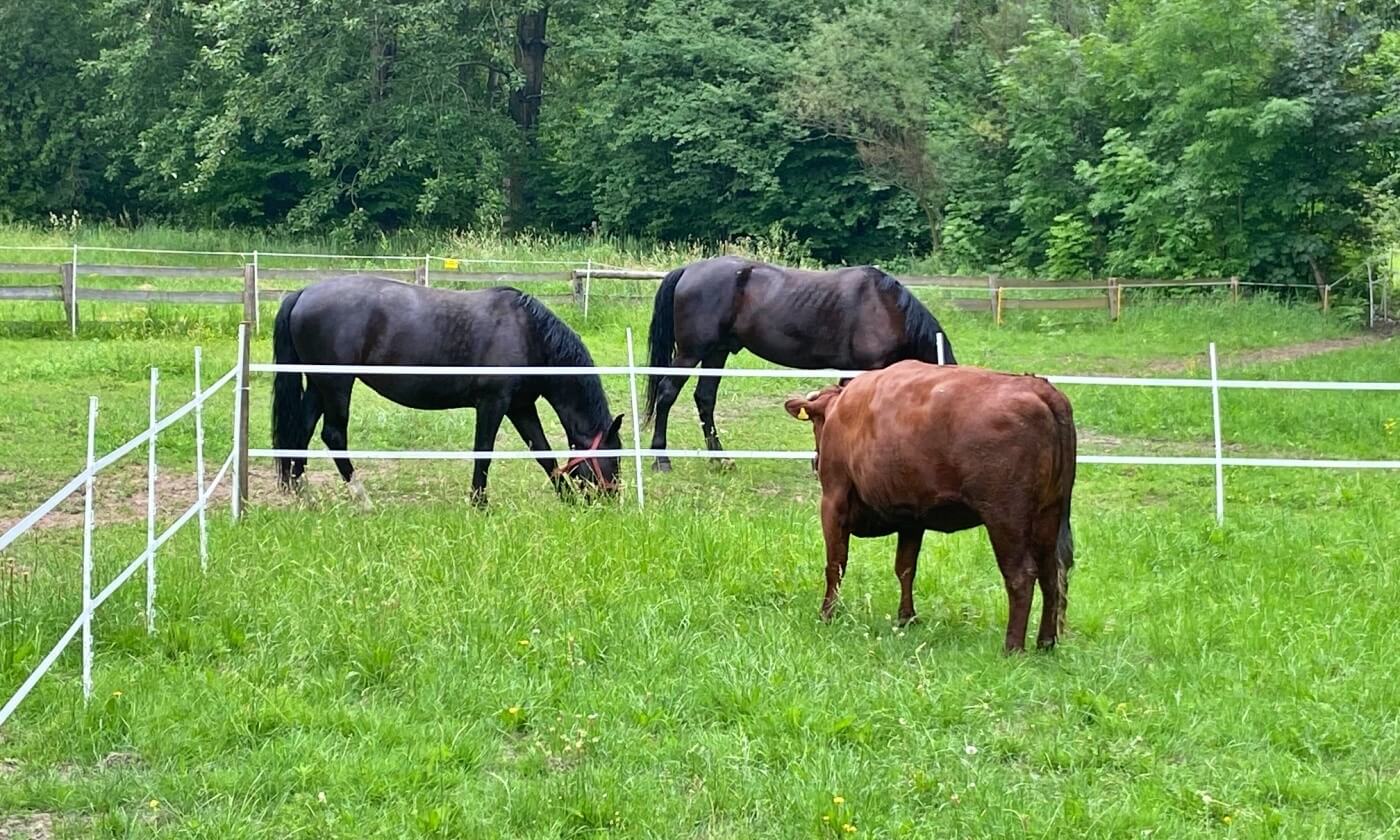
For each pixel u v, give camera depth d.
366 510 9.63
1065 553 6.59
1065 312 24.20
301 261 28.69
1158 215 26.48
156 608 6.71
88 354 16.48
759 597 7.51
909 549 7.17
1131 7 29.47
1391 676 6.29
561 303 21.89
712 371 10.15
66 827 4.61
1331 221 26.25
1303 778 5.14
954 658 6.47
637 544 8.08
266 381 15.63
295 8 33.06
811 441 13.45
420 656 6.28
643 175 37.03
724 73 36.94
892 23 33.25
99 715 5.46
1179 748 5.48
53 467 11.22
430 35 33.78
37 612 6.58
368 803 4.86
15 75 37.56
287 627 6.63
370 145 35.75
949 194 33.03
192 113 34.69
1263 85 25.70
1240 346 21.30
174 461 11.77
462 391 10.38
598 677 6.18
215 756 5.26
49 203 38.03
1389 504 10.51
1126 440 13.65
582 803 4.80
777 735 5.52
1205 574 8.18
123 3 35.09
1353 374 17.34
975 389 6.45
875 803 4.86
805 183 36.34
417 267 22.81
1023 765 5.36
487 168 34.72
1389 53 25.27
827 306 11.96
